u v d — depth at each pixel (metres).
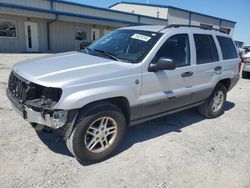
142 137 4.32
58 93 2.96
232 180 3.29
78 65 3.42
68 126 3.08
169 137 4.40
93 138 3.36
